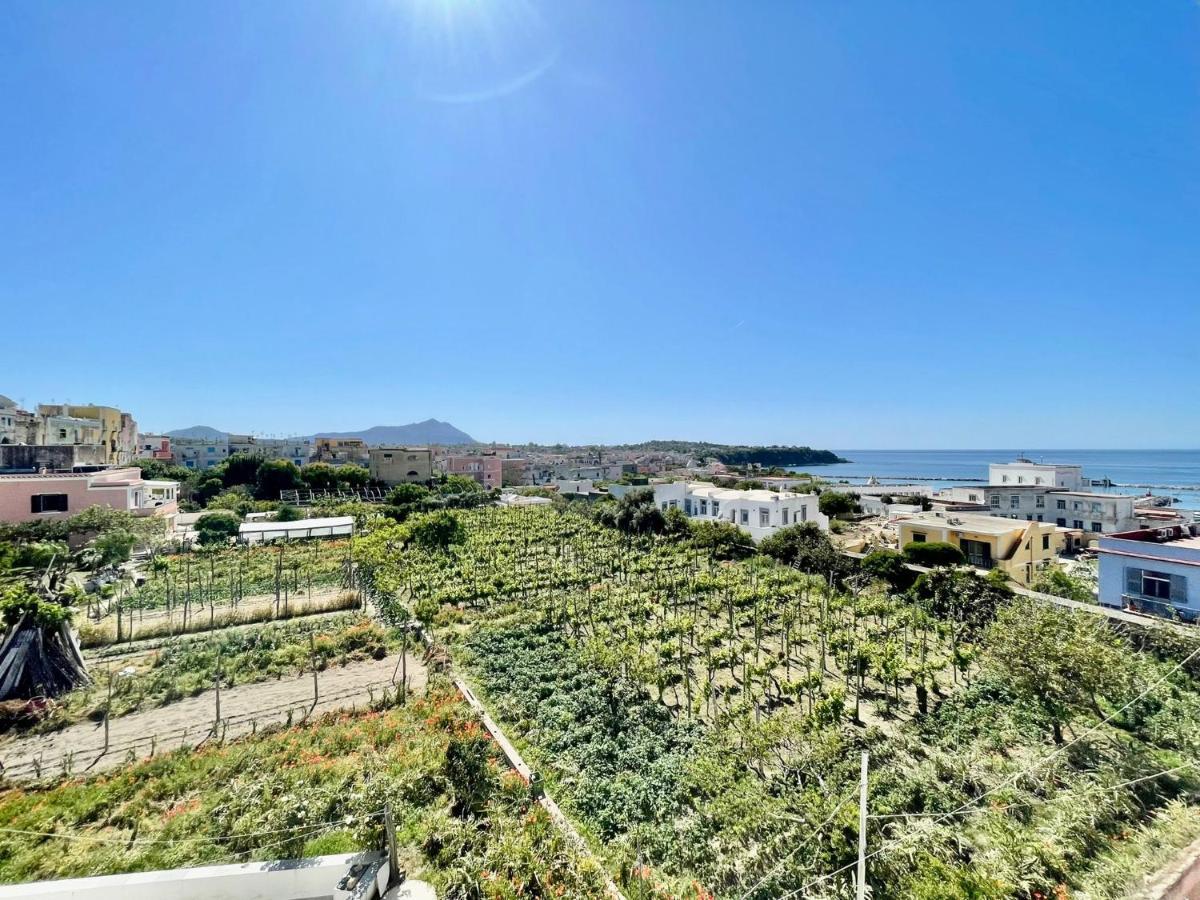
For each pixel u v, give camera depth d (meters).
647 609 25.16
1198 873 8.10
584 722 15.40
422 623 22.92
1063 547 39.81
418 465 86.62
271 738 14.72
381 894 9.36
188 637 22.56
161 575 31.83
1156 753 12.10
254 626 23.97
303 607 26.28
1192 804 10.14
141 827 11.16
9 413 58.06
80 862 10.06
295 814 10.77
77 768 13.60
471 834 10.61
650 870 9.95
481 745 13.28
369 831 10.19
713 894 9.50
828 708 14.96
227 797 11.51
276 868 9.55
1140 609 20.02
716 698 16.20
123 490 40.78
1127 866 8.49
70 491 38.88
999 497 54.72
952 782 11.82
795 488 77.25
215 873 9.52
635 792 12.24
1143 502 58.53
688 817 11.27
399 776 12.21
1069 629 15.66
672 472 123.19
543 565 34.25
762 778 12.65
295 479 66.88
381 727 14.82
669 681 16.69
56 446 49.62
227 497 59.53
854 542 38.56
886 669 17.36
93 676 18.75
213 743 14.48
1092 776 11.39
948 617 23.00
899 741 14.17
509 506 61.88
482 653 20.50
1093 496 49.06
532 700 16.53
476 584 28.92
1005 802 10.96
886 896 8.82
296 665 19.70
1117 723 13.78
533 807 11.46
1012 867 8.71
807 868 9.48
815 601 26.19
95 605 26.14
